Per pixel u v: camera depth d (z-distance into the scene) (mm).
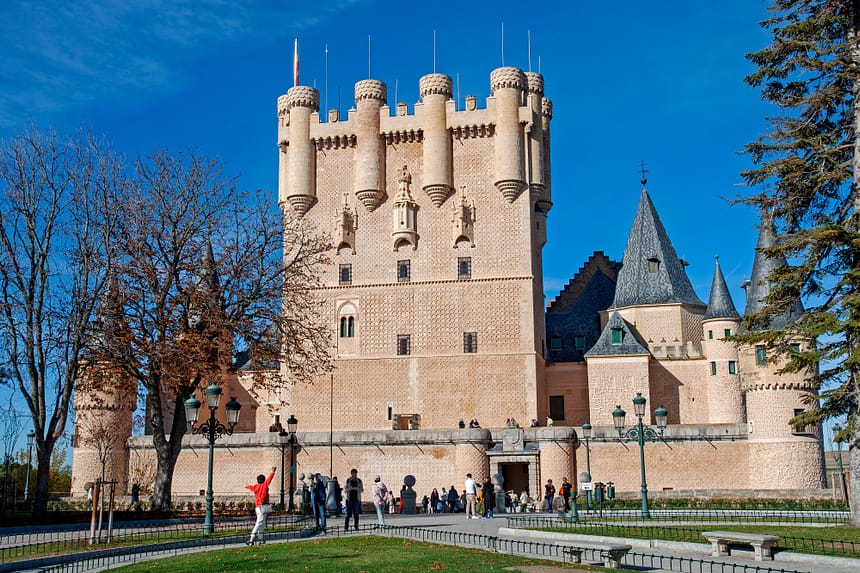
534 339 64938
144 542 27141
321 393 66688
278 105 71000
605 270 76000
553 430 56594
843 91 30688
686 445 56531
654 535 27156
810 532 27016
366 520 39594
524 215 66250
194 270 40562
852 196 30438
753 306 59281
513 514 46000
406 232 66750
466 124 67250
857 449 29734
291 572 19703
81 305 40344
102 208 41656
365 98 68375
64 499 57062
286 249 67375
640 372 64812
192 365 38406
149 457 60562
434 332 66000
